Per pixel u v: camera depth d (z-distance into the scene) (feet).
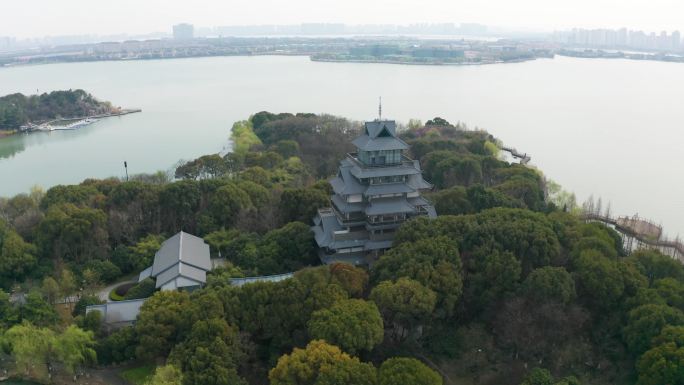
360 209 361.71
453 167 556.92
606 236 356.59
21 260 366.22
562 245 342.64
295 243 372.99
